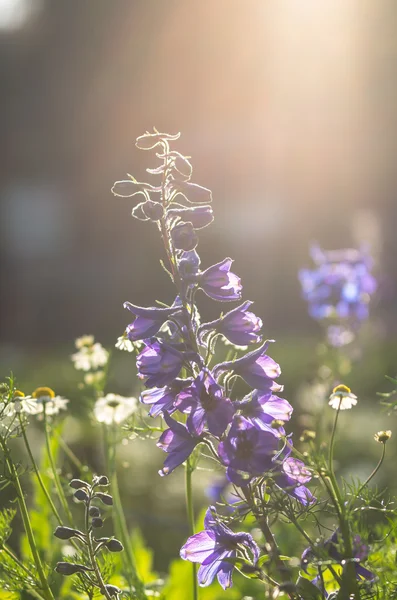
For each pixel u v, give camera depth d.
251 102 33.59
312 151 32.75
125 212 34.66
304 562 2.50
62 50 37.47
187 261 2.54
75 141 36.34
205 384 2.46
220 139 33.47
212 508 2.59
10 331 32.72
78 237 35.12
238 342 2.56
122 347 3.46
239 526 3.79
